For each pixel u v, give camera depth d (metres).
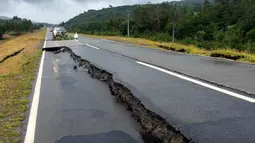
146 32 52.97
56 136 4.33
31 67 12.04
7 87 8.01
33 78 9.32
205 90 6.06
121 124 4.75
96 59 12.90
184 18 49.62
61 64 12.77
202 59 11.69
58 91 7.32
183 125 4.13
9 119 5.15
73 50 18.34
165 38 44.00
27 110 5.69
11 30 101.88
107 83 8.21
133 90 6.41
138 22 55.16
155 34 49.84
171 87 6.52
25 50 22.45
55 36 38.00
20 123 4.93
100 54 15.25
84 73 10.15
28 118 5.19
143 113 5.00
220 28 43.66
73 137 4.27
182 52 15.40
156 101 5.43
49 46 23.41
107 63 11.32
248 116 4.30
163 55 13.69
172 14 52.91
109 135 4.29
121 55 14.23
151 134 4.26
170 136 3.97
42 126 4.77
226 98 5.34
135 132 4.38
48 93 7.11
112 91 7.16
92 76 9.48
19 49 25.34
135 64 10.68
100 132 4.42
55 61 14.02
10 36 90.06
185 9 60.28
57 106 5.92
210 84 6.59
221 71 8.33
